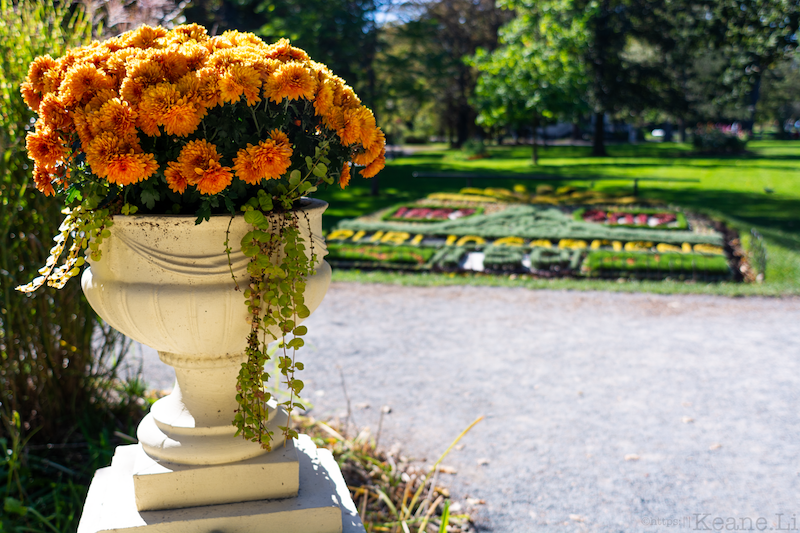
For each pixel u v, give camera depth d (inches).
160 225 64.8
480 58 956.6
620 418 173.0
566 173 910.4
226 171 59.1
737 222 482.3
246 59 63.2
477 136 1711.4
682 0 1090.1
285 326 65.3
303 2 569.0
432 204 578.2
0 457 128.2
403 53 631.2
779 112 2253.9
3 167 121.0
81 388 146.1
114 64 63.4
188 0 144.6
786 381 199.2
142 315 66.6
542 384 196.5
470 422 169.6
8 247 127.8
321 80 69.0
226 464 72.3
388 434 161.8
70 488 122.3
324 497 75.3
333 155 71.8
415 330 251.3
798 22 699.4
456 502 132.6
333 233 435.5
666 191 695.1
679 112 1246.3
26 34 124.3
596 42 1161.4
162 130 63.7
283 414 81.1
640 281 335.3
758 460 150.7
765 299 297.0
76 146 66.3
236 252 66.9
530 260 369.4
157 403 79.6
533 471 145.3
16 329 132.2
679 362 216.2
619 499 134.3
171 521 69.5
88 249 69.8
